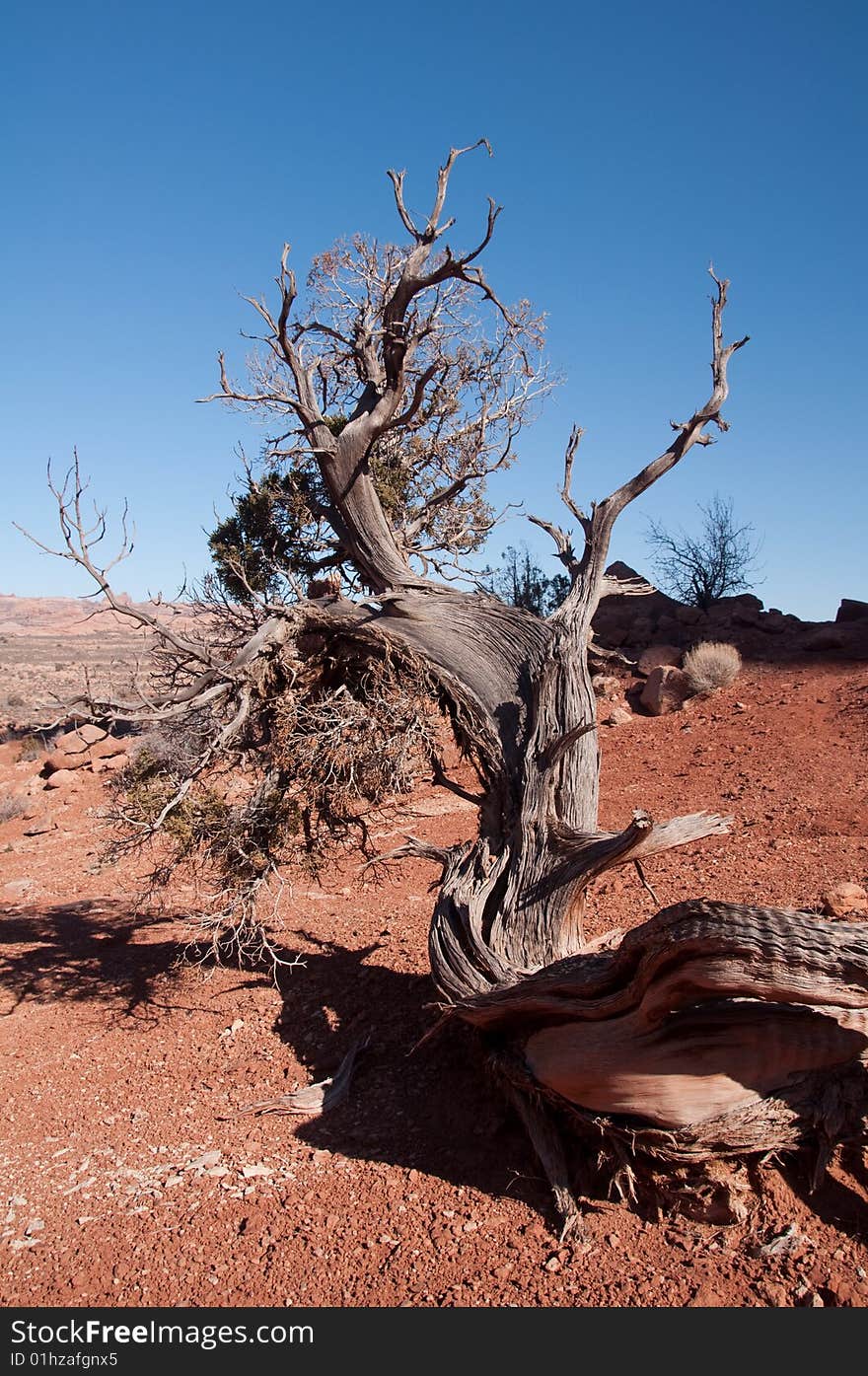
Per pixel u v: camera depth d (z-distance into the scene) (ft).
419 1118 25.99
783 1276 18.01
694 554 88.02
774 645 68.49
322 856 35.47
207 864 41.37
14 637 261.85
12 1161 27.17
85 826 67.56
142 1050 32.89
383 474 39.99
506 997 22.75
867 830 37.06
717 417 28.53
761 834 39.11
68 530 30.04
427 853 29.68
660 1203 20.25
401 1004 32.45
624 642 74.54
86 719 29.76
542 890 25.70
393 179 29.76
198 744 33.17
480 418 40.37
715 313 28.22
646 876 37.37
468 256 28.48
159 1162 26.08
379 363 33.81
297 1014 33.53
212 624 37.73
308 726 30.83
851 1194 19.34
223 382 31.12
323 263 38.50
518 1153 23.34
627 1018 20.12
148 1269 21.34
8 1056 33.60
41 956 43.14
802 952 17.03
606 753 59.26
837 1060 18.98
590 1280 18.81
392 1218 21.89
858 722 52.16
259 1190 23.86
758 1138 19.08
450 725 31.35
